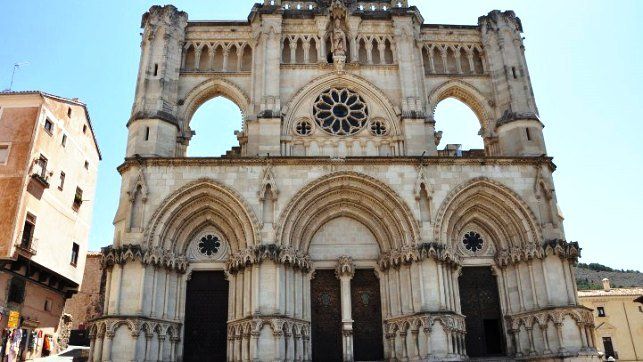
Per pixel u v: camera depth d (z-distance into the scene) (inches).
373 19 1692.9
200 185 1387.8
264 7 1651.1
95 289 2432.3
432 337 1257.4
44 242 1702.8
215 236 1438.2
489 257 1460.4
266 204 1371.8
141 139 1457.9
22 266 1572.3
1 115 1641.2
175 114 1549.0
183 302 1363.2
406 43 1648.6
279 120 1513.3
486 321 1422.2
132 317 1236.5
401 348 1314.0
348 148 1551.4
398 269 1381.6
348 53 1664.6
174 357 1301.7
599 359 1264.8
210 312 1376.7
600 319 3034.0
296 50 1660.9
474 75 1670.8
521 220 1419.8
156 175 1391.5
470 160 1448.1
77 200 1985.7
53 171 1765.5
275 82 1561.3
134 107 1529.3
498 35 1684.3
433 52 1710.1
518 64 1638.8
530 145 1519.4
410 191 1408.7
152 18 1630.2
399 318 1331.2
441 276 1320.1
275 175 1406.3
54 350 1844.2
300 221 1407.5
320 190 1413.6
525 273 1397.6
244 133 1568.7
